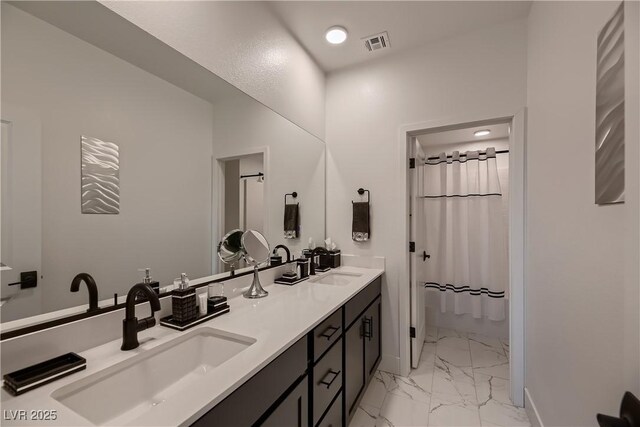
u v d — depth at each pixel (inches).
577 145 43.3
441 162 127.4
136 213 46.0
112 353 37.0
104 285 41.6
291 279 75.2
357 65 97.9
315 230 96.4
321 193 99.6
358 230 94.3
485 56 80.0
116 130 43.1
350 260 97.0
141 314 44.9
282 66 78.8
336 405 58.1
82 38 38.9
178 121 52.5
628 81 29.7
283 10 74.2
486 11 73.3
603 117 34.8
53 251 36.1
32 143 34.2
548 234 56.0
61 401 29.5
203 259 58.0
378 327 88.2
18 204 33.1
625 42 30.2
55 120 36.3
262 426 36.1
